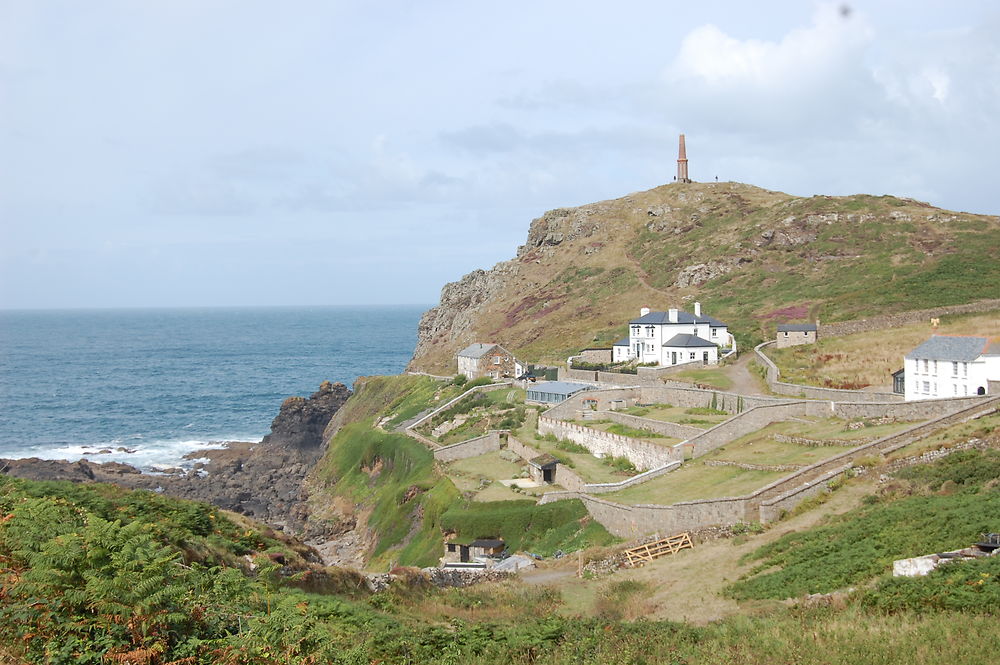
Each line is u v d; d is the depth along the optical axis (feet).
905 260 453.99
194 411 593.42
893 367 287.28
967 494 134.21
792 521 154.81
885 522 129.08
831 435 205.67
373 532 280.92
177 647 66.03
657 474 214.28
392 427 378.94
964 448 160.76
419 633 90.79
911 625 86.12
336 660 73.82
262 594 86.22
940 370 230.07
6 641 62.08
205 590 80.18
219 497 367.86
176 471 408.67
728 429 226.99
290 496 378.73
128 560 71.87
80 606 66.64
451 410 366.22
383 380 496.23
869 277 441.68
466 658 85.61
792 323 367.86
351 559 270.05
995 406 186.80
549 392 326.85
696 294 508.12
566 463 250.57
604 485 215.31
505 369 427.33
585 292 579.48
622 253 637.71
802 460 188.24
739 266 527.40
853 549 121.80
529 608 123.85
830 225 539.70
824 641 84.02
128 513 112.27
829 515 149.59
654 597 129.29
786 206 601.21
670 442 231.91
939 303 376.27
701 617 112.68
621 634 95.45
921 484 147.74
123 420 551.18
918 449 167.12
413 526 259.60
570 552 191.01
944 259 435.53
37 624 63.31
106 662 61.62
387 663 80.23
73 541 72.49
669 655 85.87
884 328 346.74
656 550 158.92
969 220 499.92
